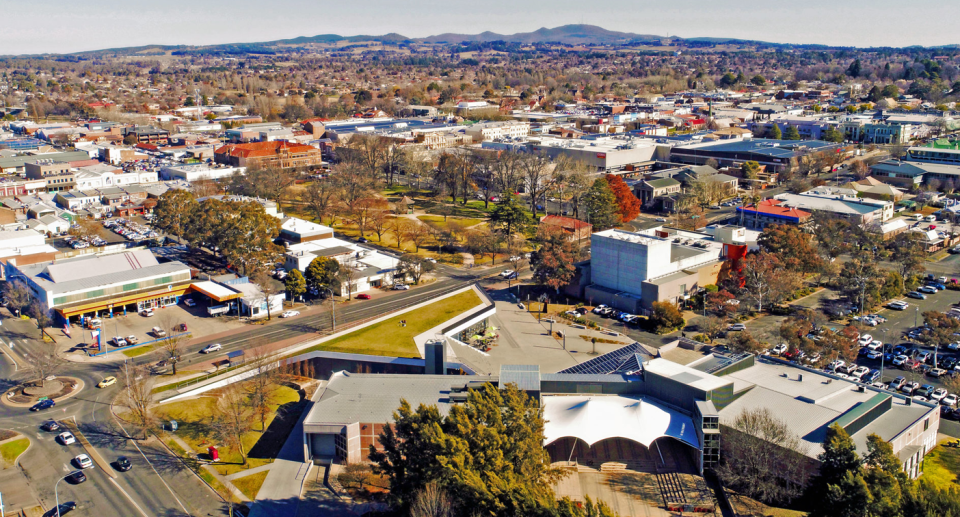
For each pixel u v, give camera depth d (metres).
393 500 104.56
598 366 149.25
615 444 129.88
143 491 116.62
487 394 115.19
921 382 151.88
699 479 119.31
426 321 183.50
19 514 109.75
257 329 184.88
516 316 199.88
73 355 169.00
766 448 113.81
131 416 140.12
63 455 126.69
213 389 151.50
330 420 126.00
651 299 196.38
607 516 91.00
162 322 190.50
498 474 102.44
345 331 177.38
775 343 174.25
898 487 99.56
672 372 134.25
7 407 144.25
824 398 130.75
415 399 132.25
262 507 112.50
